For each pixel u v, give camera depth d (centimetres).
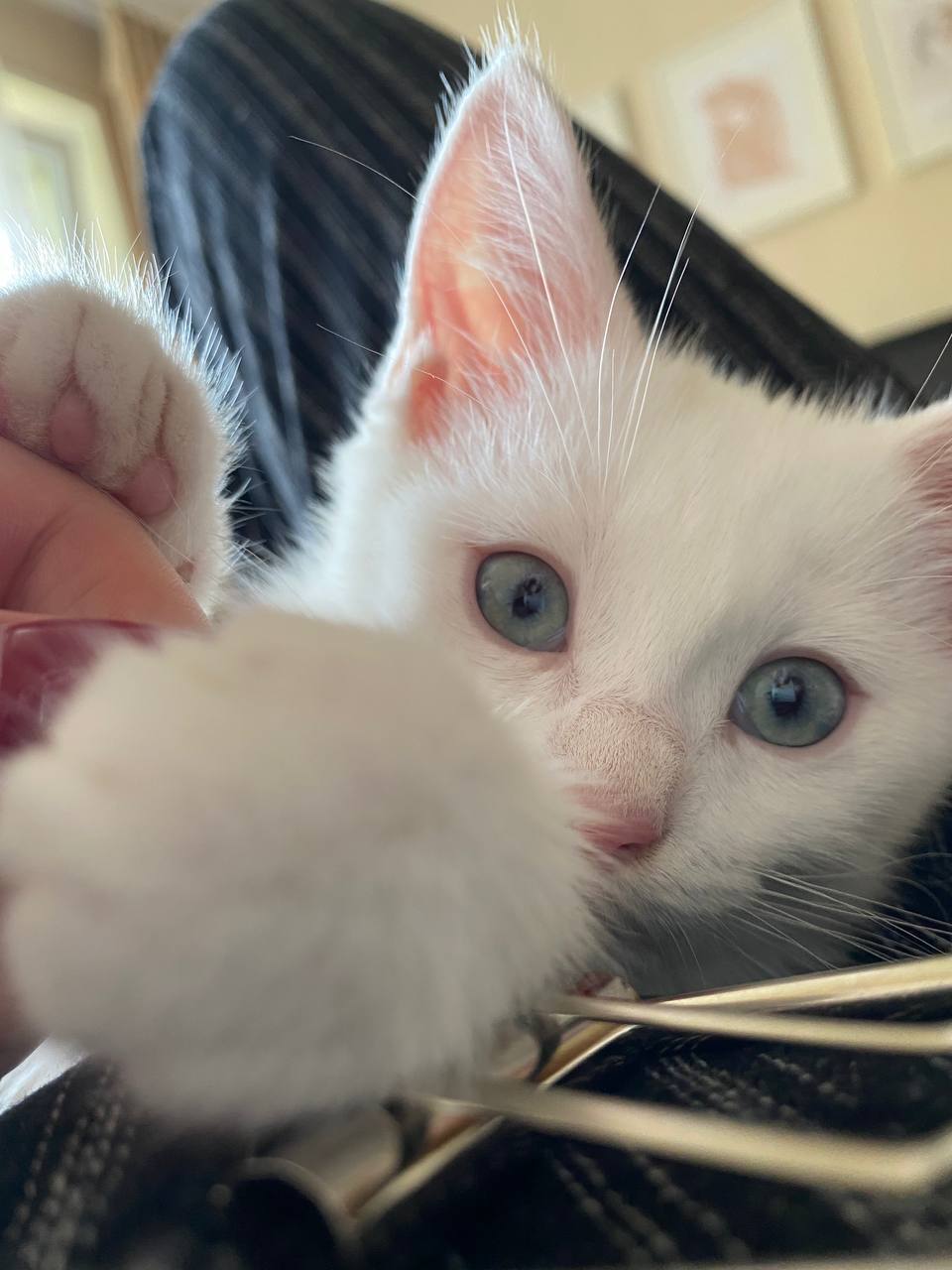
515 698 10
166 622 8
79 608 8
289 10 17
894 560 11
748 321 15
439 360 12
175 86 18
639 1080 5
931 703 11
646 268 15
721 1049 5
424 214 11
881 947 10
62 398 9
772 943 10
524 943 5
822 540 10
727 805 10
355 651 5
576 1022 5
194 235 17
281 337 16
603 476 10
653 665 10
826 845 10
